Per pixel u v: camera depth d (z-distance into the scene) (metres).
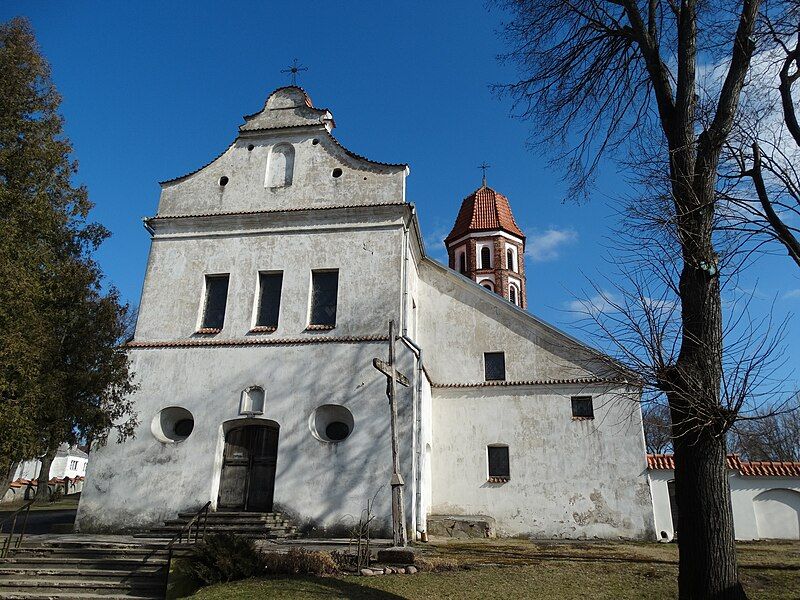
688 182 8.73
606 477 20.25
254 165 21.70
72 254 18.00
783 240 7.80
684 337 8.27
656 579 11.06
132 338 19.97
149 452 18.42
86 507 18.08
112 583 12.44
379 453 17.44
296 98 22.39
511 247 39.25
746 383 7.57
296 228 20.45
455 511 20.67
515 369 22.00
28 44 18.08
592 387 21.23
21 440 13.66
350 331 18.94
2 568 13.23
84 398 16.39
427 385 21.03
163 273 20.62
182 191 21.73
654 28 10.84
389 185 20.45
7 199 15.58
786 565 12.39
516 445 21.12
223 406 18.66
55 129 17.78
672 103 10.01
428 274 23.58
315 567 11.89
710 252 8.42
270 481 18.19
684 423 7.84
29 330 14.23
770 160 7.95
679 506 8.06
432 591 10.17
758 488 22.23
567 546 16.83
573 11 12.20
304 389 18.47
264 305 20.08
